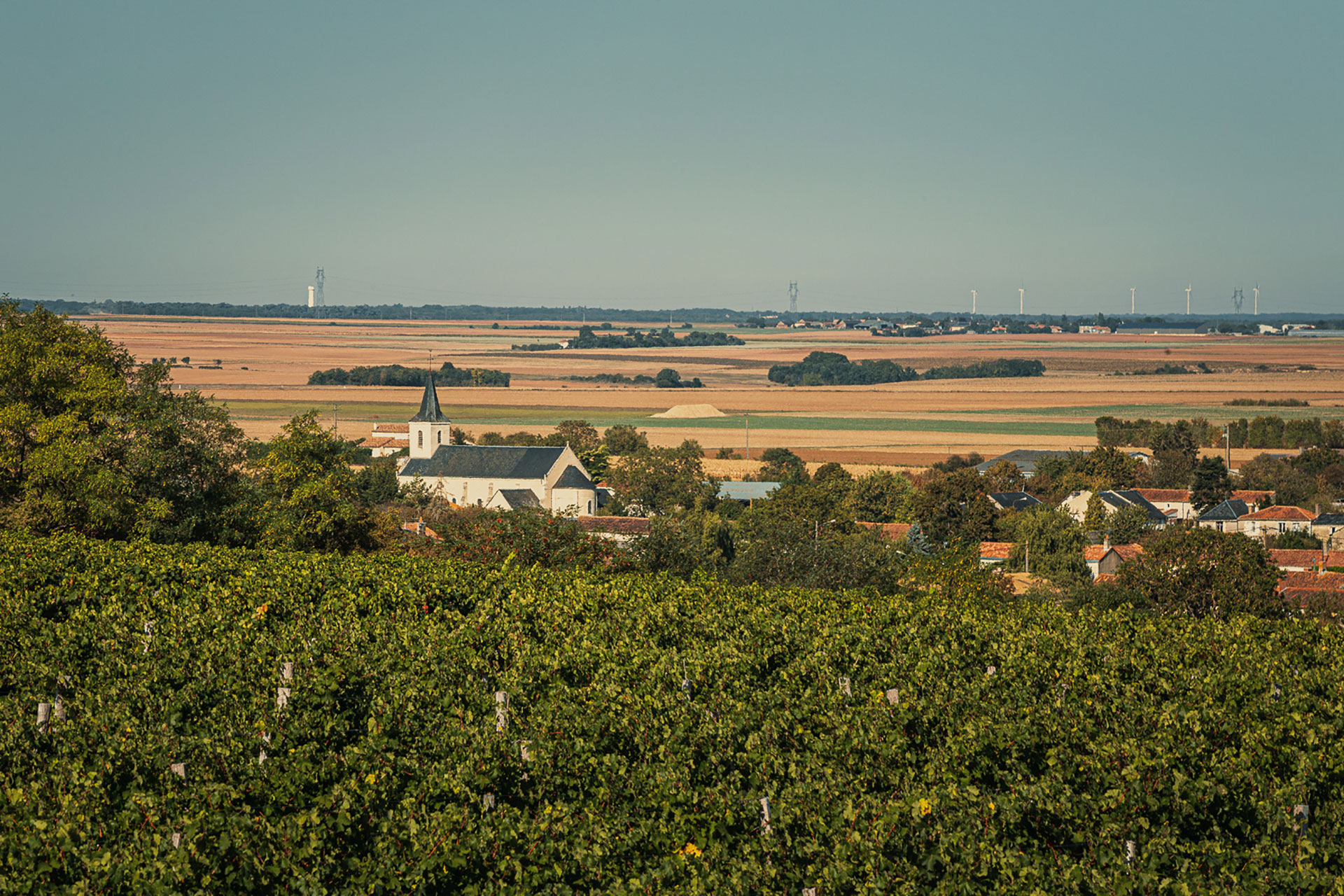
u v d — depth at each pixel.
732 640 34.53
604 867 20.98
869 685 30.78
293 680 28.70
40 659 30.52
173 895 18.08
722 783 23.61
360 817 21.44
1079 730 25.77
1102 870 20.64
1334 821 23.08
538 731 25.80
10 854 18.50
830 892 19.64
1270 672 30.95
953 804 21.86
